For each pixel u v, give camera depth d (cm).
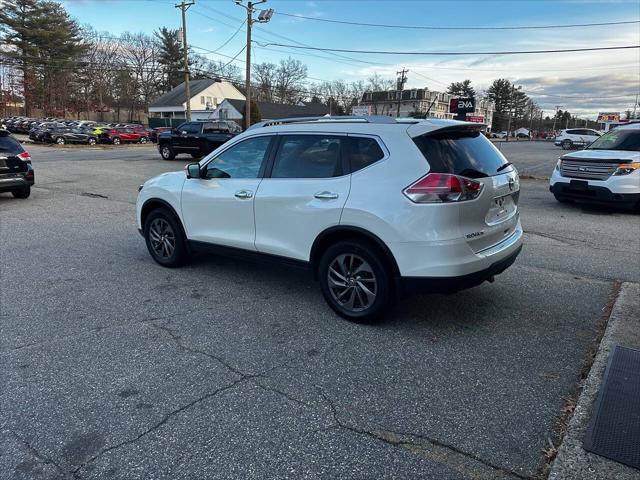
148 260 582
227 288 483
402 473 228
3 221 819
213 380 309
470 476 226
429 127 362
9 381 306
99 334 375
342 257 393
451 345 358
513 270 546
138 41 7919
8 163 982
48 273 529
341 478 225
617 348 339
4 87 6719
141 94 8088
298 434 256
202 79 7194
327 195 386
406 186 351
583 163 920
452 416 271
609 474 220
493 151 409
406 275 356
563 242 684
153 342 362
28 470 229
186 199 502
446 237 343
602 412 264
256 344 360
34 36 6181
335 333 379
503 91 11488
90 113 7375
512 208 423
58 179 1435
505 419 268
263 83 8250
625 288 474
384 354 344
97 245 655
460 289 358
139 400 286
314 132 410
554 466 226
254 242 446
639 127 977
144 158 2325
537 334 377
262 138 446
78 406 280
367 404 283
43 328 385
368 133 379
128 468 231
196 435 255
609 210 948
